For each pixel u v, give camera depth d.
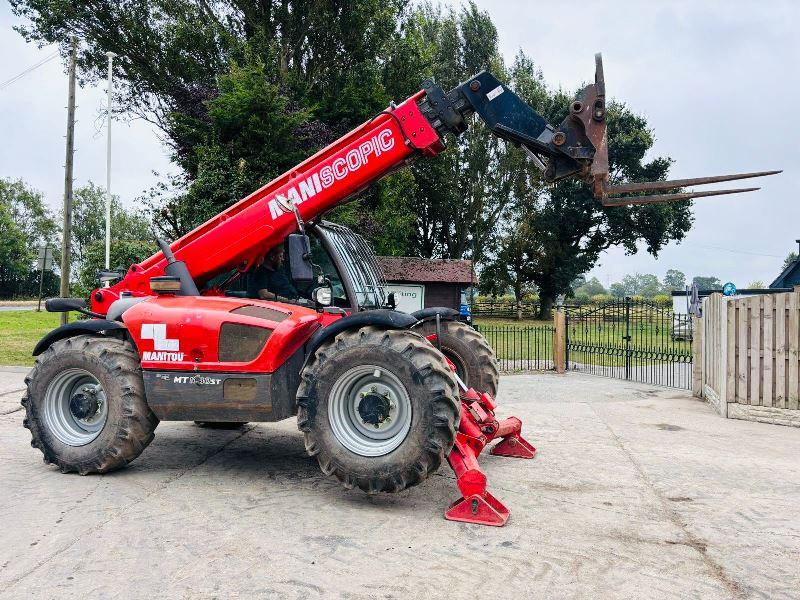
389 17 22.89
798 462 5.90
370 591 3.07
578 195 42.38
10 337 19.61
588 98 5.17
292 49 22.20
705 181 4.95
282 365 4.91
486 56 41.50
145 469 5.36
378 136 5.65
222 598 2.97
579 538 3.86
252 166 17.20
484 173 39.41
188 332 4.92
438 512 4.33
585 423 7.84
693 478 5.29
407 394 4.27
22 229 74.25
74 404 5.20
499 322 39.03
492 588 3.13
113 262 19.44
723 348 8.48
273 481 5.05
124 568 3.30
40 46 21.86
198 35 21.23
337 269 5.56
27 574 3.22
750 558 3.59
